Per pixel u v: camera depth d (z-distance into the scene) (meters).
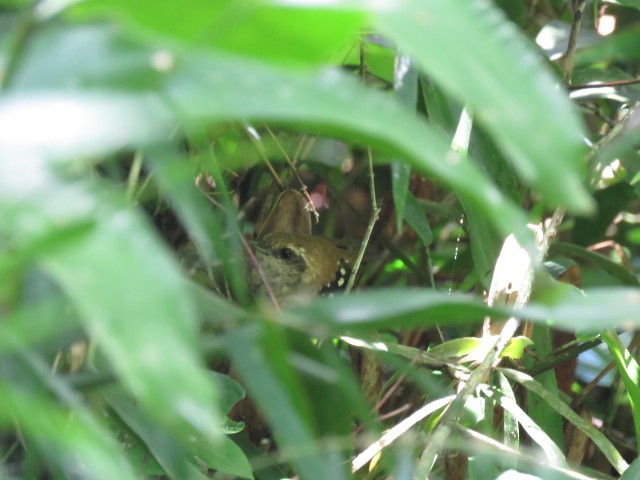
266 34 0.20
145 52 0.20
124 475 0.26
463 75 0.20
